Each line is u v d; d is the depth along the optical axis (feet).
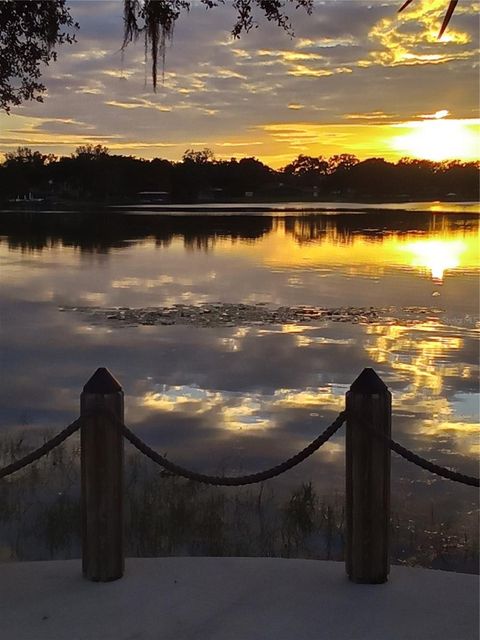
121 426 15.07
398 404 36.37
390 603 14.30
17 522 22.89
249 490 25.75
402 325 58.13
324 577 15.40
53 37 39.01
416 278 89.97
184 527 22.39
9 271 98.53
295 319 60.95
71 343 51.24
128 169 447.01
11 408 35.81
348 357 46.78
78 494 24.98
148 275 94.12
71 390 39.14
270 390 39.14
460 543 21.86
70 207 359.87
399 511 24.21
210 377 41.88
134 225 214.28
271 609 14.10
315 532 22.40
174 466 14.99
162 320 60.59
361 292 77.46
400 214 304.50
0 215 275.18
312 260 113.70
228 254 124.36
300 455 15.05
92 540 15.14
